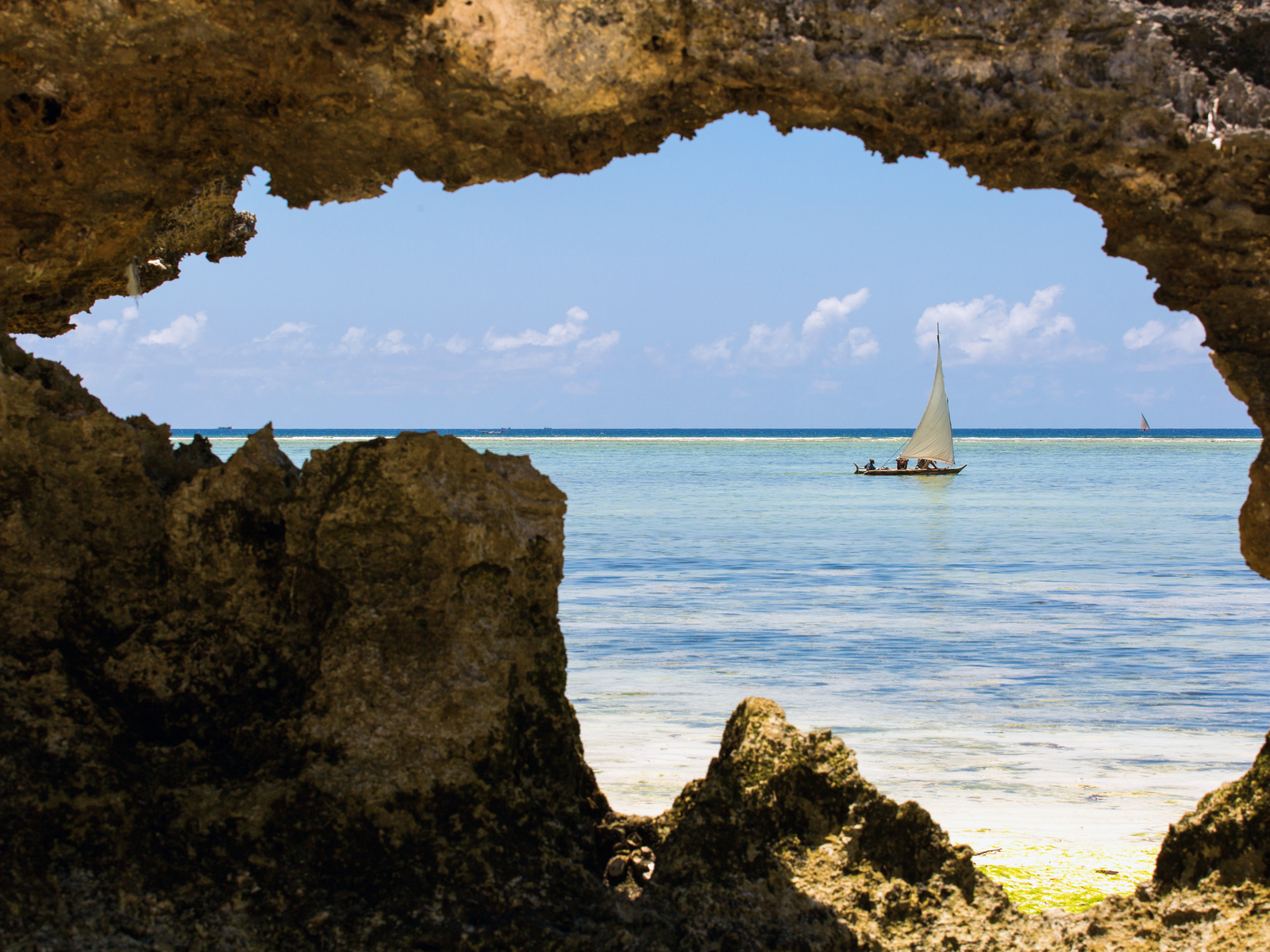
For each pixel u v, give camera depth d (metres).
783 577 22.55
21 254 6.04
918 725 10.73
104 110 5.52
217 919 4.75
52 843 4.73
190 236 7.76
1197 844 5.61
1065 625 16.69
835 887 5.37
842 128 5.70
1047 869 6.91
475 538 5.33
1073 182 5.60
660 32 5.14
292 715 5.23
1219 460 96.44
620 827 5.89
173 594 5.54
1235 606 18.67
